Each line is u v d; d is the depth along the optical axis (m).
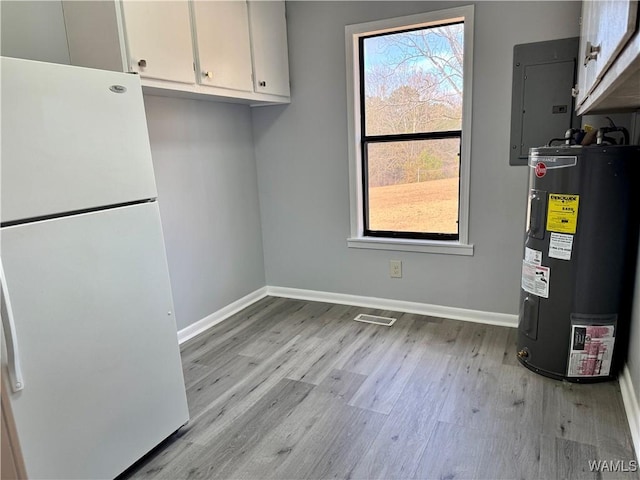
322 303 3.58
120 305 1.67
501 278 2.94
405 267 3.24
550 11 2.51
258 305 3.60
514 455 1.74
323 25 3.14
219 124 3.21
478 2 2.65
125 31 2.03
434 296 3.19
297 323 3.19
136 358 1.75
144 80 2.14
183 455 1.85
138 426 1.77
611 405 2.03
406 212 3.24
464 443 1.83
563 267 2.14
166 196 2.81
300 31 3.23
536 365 2.33
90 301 1.56
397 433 1.92
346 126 3.21
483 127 2.79
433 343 2.76
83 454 1.57
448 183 3.05
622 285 2.10
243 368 2.56
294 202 3.56
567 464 1.68
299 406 2.15
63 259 1.46
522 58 2.61
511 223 2.84
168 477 1.73
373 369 2.47
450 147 2.99
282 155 3.51
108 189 1.62
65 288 1.48
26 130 1.35
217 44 2.59
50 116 1.41
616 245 2.05
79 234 1.51
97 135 1.57
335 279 3.55
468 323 3.04
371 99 3.17
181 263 2.96
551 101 2.59
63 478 1.51
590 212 2.04
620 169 1.99
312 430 1.96
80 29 2.16
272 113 3.47
